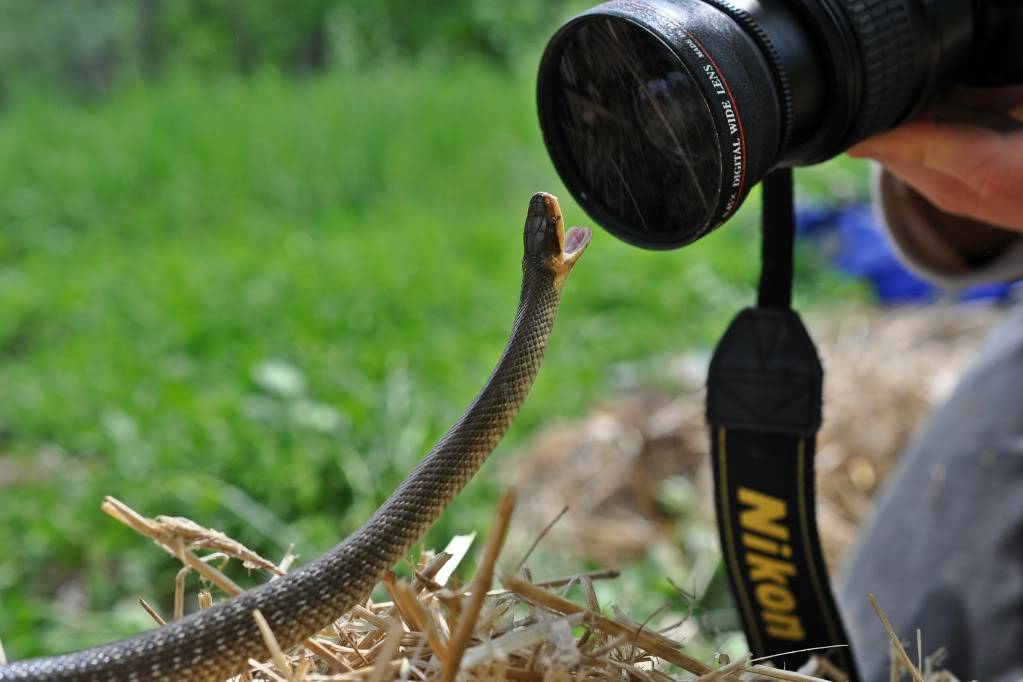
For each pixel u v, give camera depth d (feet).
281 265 5.23
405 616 1.25
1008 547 1.89
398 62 10.84
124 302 4.86
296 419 3.42
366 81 9.50
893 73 1.38
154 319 4.57
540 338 1.39
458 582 1.35
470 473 1.36
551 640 1.16
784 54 1.32
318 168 7.23
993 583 1.87
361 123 8.16
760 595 1.67
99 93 10.80
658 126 1.30
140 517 1.34
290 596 1.25
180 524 1.35
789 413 1.60
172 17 11.54
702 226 1.29
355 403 3.55
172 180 7.12
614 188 1.36
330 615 1.26
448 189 7.22
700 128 1.26
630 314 4.62
